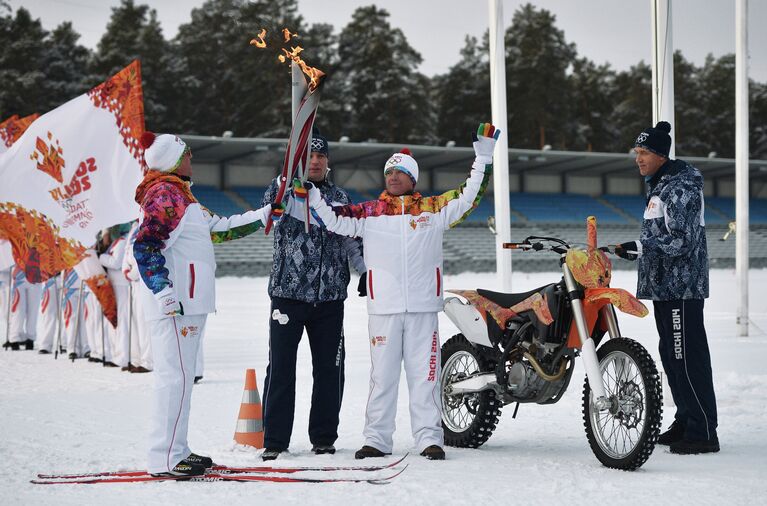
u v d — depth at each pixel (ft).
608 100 304.50
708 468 17.46
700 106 307.17
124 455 19.16
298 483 16.20
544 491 15.40
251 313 75.82
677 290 19.54
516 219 184.96
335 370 19.98
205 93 241.55
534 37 277.64
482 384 20.30
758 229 204.54
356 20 255.91
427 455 18.89
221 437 21.74
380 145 161.48
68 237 35.96
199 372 33.53
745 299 48.47
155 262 16.44
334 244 19.97
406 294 19.31
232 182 172.14
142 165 35.27
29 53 220.43
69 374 36.42
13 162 36.09
